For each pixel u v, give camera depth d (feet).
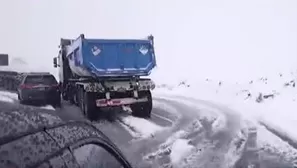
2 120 5.93
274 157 21.80
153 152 23.09
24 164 5.24
